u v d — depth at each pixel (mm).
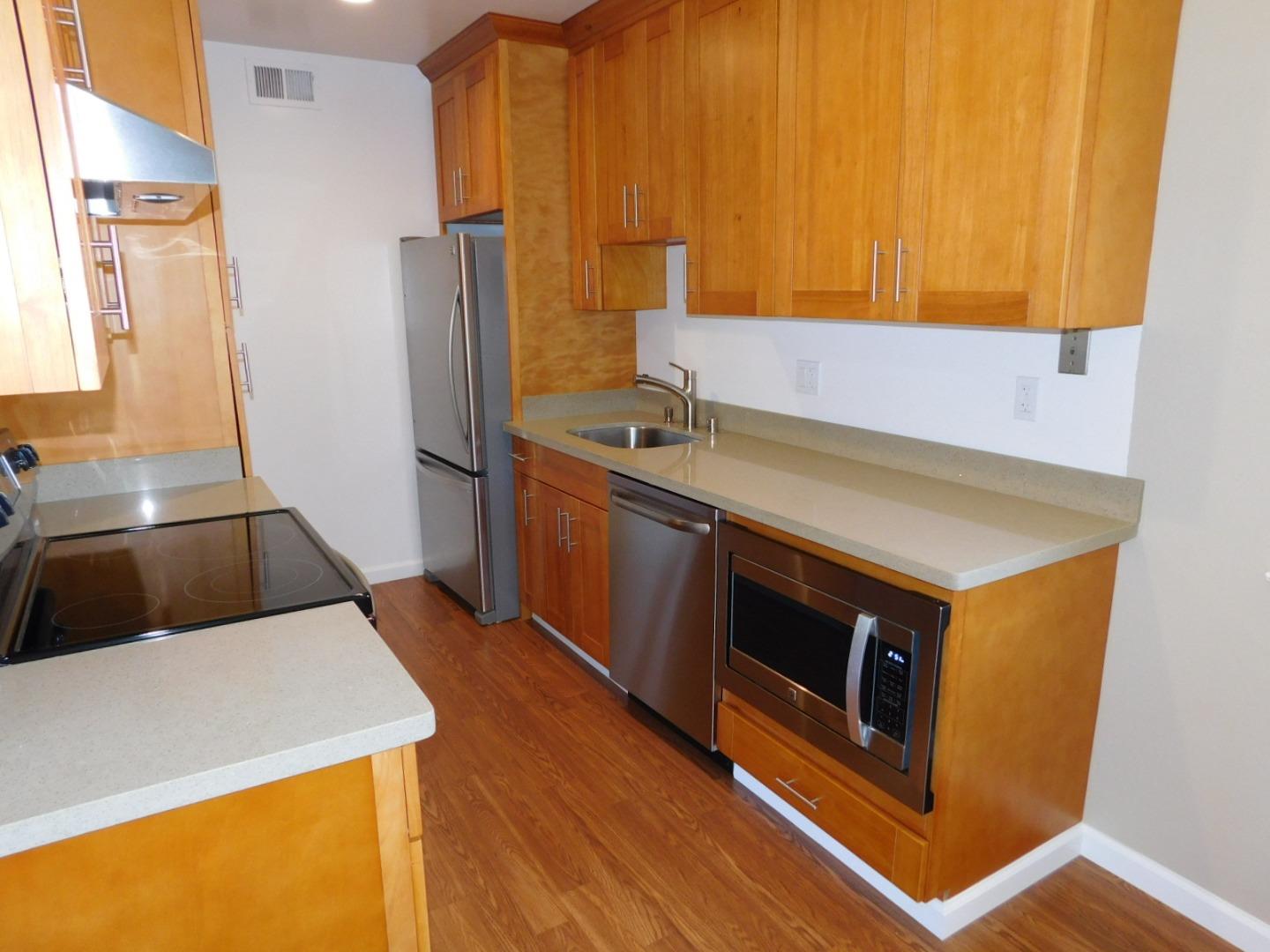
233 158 3502
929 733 1739
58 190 1045
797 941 1902
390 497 4109
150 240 2238
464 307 3297
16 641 1330
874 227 2064
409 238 3822
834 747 1979
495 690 3057
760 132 2363
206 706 1137
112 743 1043
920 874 1826
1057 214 1660
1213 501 1789
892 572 1789
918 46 1890
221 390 2393
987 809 1893
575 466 3045
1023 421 2156
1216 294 1729
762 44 2314
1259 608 1744
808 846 2221
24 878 950
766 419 3029
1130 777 2035
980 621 1729
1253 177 1648
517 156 3268
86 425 2252
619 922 1957
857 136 2072
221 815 1040
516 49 3184
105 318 1846
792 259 2320
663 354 3533
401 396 4035
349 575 1653
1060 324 1688
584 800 2418
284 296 3699
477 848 2213
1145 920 1952
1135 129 1703
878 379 2566
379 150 3771
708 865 2152
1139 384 1885
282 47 3477
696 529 2363
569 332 3541
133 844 998
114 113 1146
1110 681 2039
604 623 3012
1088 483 2018
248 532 1949
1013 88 1708
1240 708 1804
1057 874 2107
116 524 2016
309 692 1178
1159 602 1914
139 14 2076
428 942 1228
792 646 2084
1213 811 1884
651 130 2820
